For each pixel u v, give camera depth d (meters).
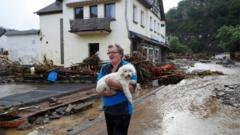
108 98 3.45
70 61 20.50
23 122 6.20
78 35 20.03
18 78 16.09
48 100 8.95
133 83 3.39
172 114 7.36
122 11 18.36
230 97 9.89
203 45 92.00
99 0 18.67
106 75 3.46
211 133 5.53
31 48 24.92
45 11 22.16
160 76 15.05
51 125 6.27
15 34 25.42
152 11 25.41
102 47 19.22
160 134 5.48
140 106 8.51
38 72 15.91
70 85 13.22
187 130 5.76
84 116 7.18
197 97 10.16
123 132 3.46
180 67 29.56
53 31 22.19
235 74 20.94
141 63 14.17
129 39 18.30
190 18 104.62
